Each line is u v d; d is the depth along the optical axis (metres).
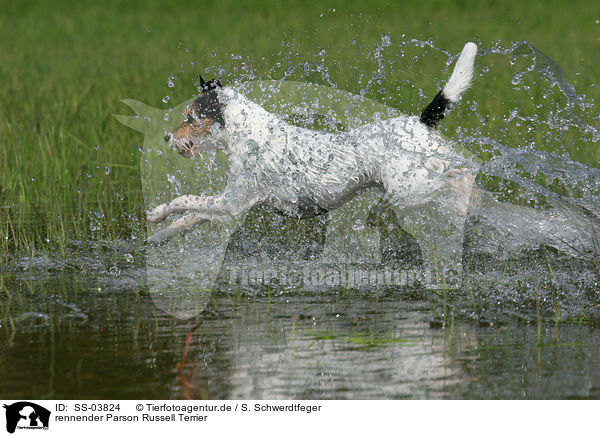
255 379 6.29
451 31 27.97
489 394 5.98
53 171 14.93
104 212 12.41
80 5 43.69
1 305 8.24
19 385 6.17
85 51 30.50
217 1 41.97
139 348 6.97
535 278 9.02
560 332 7.33
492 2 36.06
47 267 9.70
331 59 21.59
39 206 13.15
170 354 6.83
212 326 7.59
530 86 18.72
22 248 10.52
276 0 39.81
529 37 26.95
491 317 7.80
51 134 16.25
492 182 12.02
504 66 21.83
